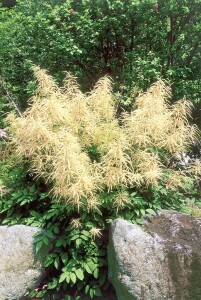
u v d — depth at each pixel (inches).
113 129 167.3
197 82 249.8
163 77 241.9
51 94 175.2
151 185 161.5
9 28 268.7
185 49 249.4
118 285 139.0
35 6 251.3
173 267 135.0
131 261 134.4
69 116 163.0
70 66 258.7
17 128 171.8
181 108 168.6
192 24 239.8
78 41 245.9
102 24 239.3
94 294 155.2
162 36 248.5
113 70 262.1
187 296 134.6
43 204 173.6
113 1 232.4
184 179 167.8
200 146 228.7
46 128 154.0
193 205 185.8
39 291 159.9
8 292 153.9
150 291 133.8
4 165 187.2
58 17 241.1
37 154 155.3
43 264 157.9
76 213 157.8
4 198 177.6
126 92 244.4
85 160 152.5
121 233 138.9
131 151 159.6
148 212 159.8
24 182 177.9
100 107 170.9
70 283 160.7
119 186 158.4
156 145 162.9
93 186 144.3
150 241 136.9
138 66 237.3
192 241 138.9
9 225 167.8
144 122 156.8
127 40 255.6
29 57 263.0
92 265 152.5
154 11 237.6
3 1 373.7
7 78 281.1
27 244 156.9
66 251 159.6
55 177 145.7
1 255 155.9
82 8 243.8
